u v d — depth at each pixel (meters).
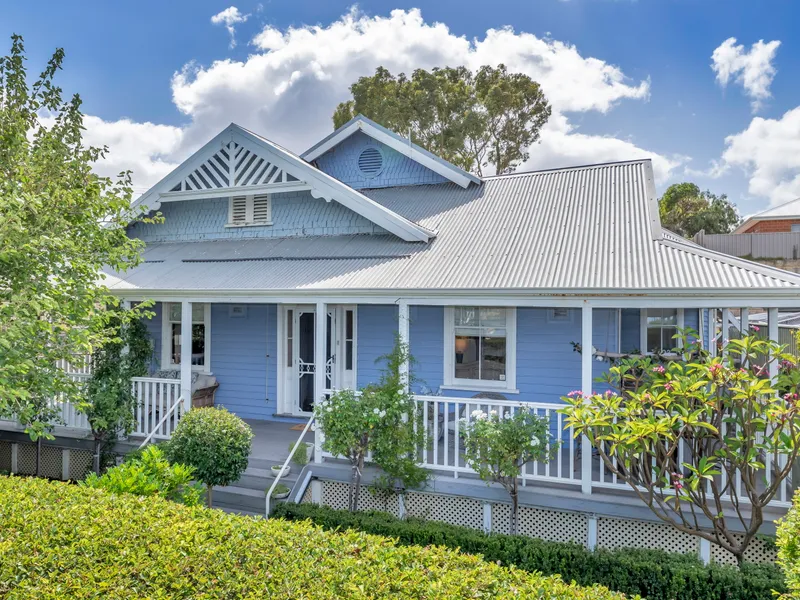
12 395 7.37
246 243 12.91
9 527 4.56
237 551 4.24
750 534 5.86
